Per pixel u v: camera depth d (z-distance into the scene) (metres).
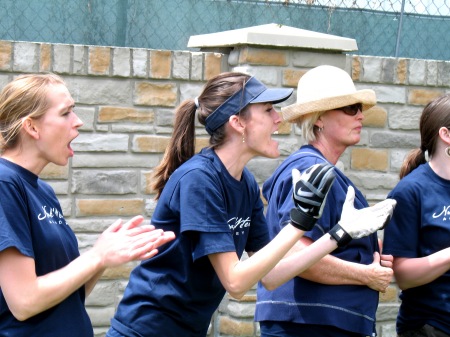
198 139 8.12
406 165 6.32
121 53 7.88
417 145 8.83
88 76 7.81
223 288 5.20
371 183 8.66
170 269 5.03
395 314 8.60
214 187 4.88
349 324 5.38
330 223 5.36
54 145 4.39
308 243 5.28
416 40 9.34
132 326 5.09
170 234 4.34
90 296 7.84
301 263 5.08
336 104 5.61
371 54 9.22
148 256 4.25
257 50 7.96
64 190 7.79
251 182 5.24
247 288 4.73
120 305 5.22
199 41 8.42
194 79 8.10
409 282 5.79
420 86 8.80
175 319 5.07
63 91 4.43
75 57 7.76
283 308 5.47
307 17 9.03
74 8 8.36
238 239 5.14
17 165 4.36
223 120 4.98
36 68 7.68
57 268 4.41
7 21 8.16
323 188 4.64
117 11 8.49
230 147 5.02
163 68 8.01
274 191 5.57
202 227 4.78
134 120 7.96
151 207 8.03
